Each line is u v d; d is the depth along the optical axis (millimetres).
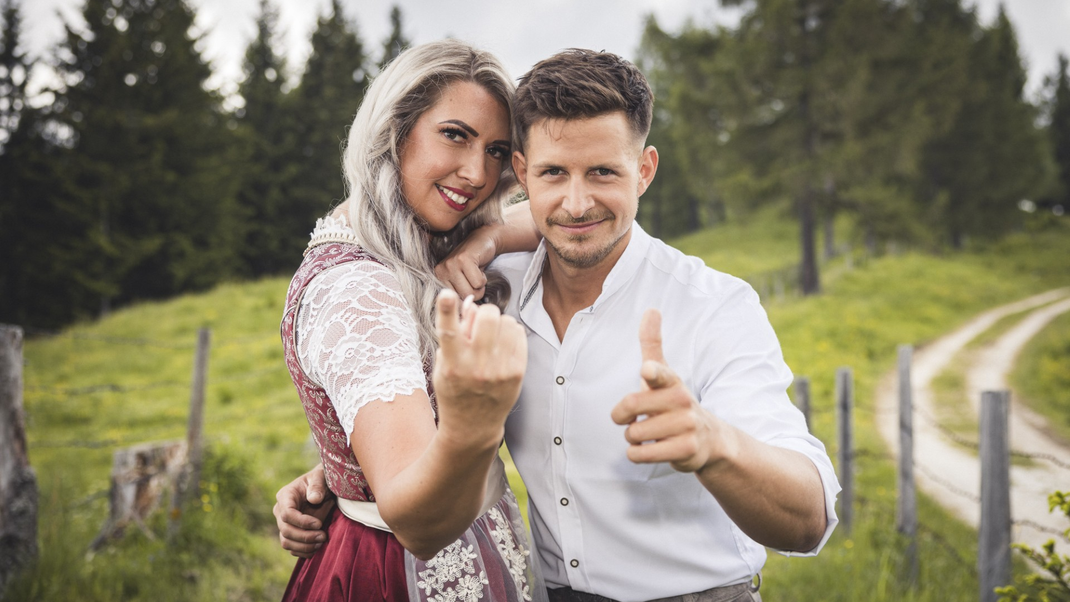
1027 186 37062
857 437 8695
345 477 1278
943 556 4559
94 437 7969
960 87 22922
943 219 31438
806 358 13883
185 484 4633
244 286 19734
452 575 1251
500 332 749
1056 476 7262
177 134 24125
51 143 23375
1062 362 13766
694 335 1384
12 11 26578
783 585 3982
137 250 22844
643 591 1427
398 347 1017
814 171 19953
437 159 1343
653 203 44375
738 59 19812
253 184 29219
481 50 1385
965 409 10922
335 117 29141
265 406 9344
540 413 1477
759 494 936
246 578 4016
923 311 19469
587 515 1446
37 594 3316
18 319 21578
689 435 815
